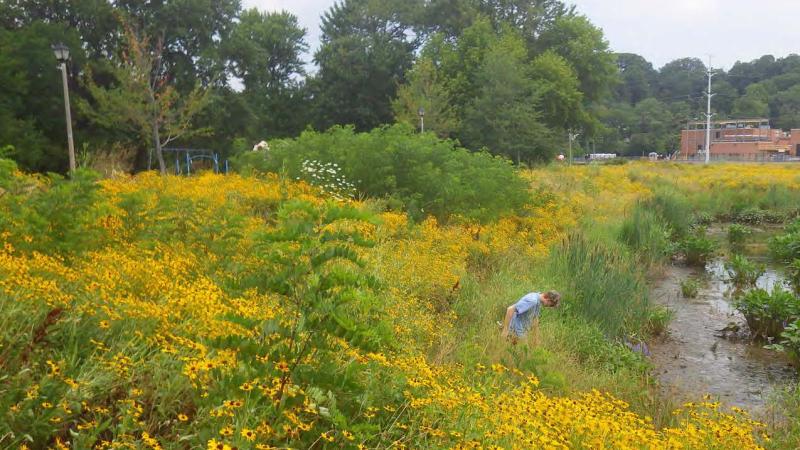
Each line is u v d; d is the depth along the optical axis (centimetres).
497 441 380
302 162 1419
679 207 2102
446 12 5062
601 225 1680
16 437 290
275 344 356
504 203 1511
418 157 1416
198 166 3225
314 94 4881
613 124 11125
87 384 315
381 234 964
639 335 924
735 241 1867
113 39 3269
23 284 384
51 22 3061
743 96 11994
